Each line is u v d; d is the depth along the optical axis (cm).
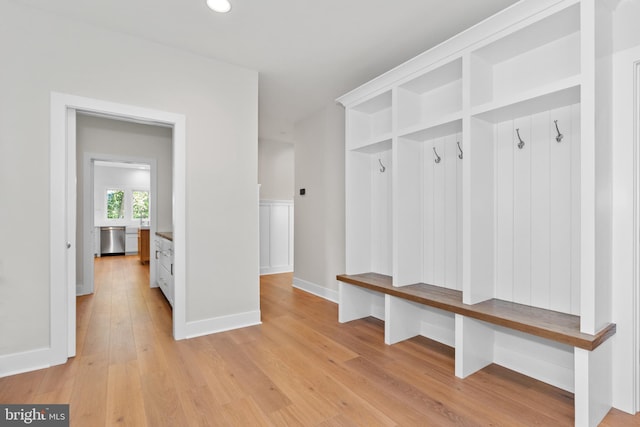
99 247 821
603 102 167
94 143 445
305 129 461
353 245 327
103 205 894
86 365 222
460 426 159
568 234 196
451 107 263
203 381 202
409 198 276
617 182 176
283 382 201
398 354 245
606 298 171
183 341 266
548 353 203
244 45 267
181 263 271
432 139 277
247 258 306
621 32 174
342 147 390
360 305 331
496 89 229
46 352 219
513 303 217
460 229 255
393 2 213
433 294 240
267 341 268
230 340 269
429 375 212
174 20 233
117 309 357
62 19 227
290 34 252
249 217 307
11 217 211
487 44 205
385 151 326
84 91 234
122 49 249
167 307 365
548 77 204
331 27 243
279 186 606
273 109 424
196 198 279
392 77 270
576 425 156
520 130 217
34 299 217
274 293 437
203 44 266
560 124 199
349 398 184
